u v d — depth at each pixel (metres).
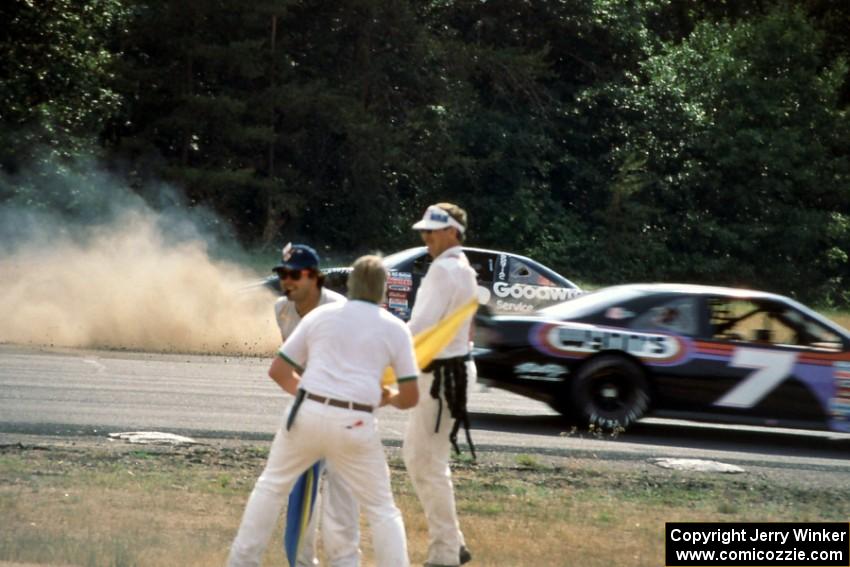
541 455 24.12
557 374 26.98
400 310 42.47
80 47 70.44
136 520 16.11
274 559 14.93
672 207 104.94
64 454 20.62
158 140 86.38
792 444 28.88
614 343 27.08
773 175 105.00
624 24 104.88
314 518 13.99
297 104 85.12
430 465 14.80
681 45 115.06
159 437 22.88
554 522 18.05
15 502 16.61
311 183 90.69
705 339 27.30
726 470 24.05
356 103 87.50
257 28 85.56
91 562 13.50
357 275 12.99
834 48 124.00
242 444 22.98
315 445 12.57
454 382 14.74
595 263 99.00
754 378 27.23
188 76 84.00
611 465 23.61
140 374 32.94
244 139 83.88
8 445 21.09
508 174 98.75
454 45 96.56
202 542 14.98
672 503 20.14
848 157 110.81
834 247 107.56
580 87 104.75
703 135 105.00
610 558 15.98
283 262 14.72
